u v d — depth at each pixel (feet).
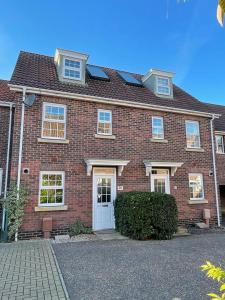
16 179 31.63
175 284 17.44
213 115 46.85
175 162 40.65
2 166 35.29
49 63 43.98
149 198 32.09
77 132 36.19
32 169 32.76
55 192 34.04
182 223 41.06
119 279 18.35
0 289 16.42
